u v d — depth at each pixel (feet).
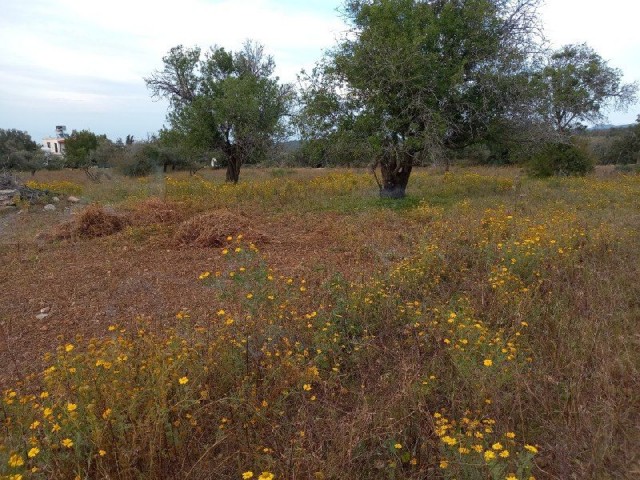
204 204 32.81
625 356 11.83
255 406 9.77
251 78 64.13
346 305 13.96
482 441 8.73
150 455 7.95
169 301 16.80
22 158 113.50
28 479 7.52
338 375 11.20
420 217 29.71
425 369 11.53
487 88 35.78
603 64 81.20
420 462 8.98
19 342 14.01
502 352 10.92
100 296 17.44
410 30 34.71
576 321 13.83
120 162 98.22
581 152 65.92
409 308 14.20
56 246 24.39
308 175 75.15
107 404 8.61
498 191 43.45
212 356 10.91
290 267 20.02
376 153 34.45
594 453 9.08
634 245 21.24
